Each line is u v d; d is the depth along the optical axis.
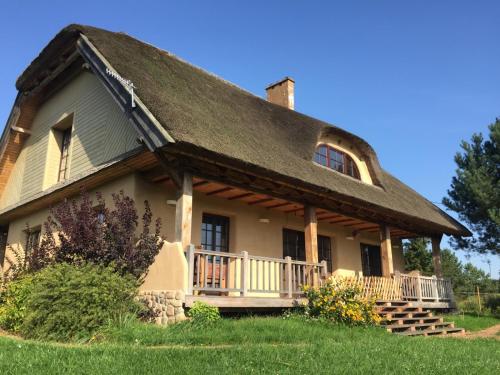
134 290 9.12
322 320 10.23
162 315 9.07
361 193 14.25
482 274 35.44
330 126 15.66
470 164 20.88
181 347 6.82
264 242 14.19
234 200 13.51
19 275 10.93
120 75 10.77
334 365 5.91
